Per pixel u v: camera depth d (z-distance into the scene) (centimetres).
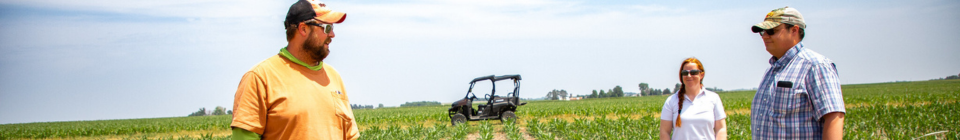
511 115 1571
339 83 267
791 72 289
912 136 921
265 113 217
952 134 864
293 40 224
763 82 316
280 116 215
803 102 284
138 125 2722
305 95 223
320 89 234
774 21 293
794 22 289
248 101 213
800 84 283
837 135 271
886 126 1065
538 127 1252
